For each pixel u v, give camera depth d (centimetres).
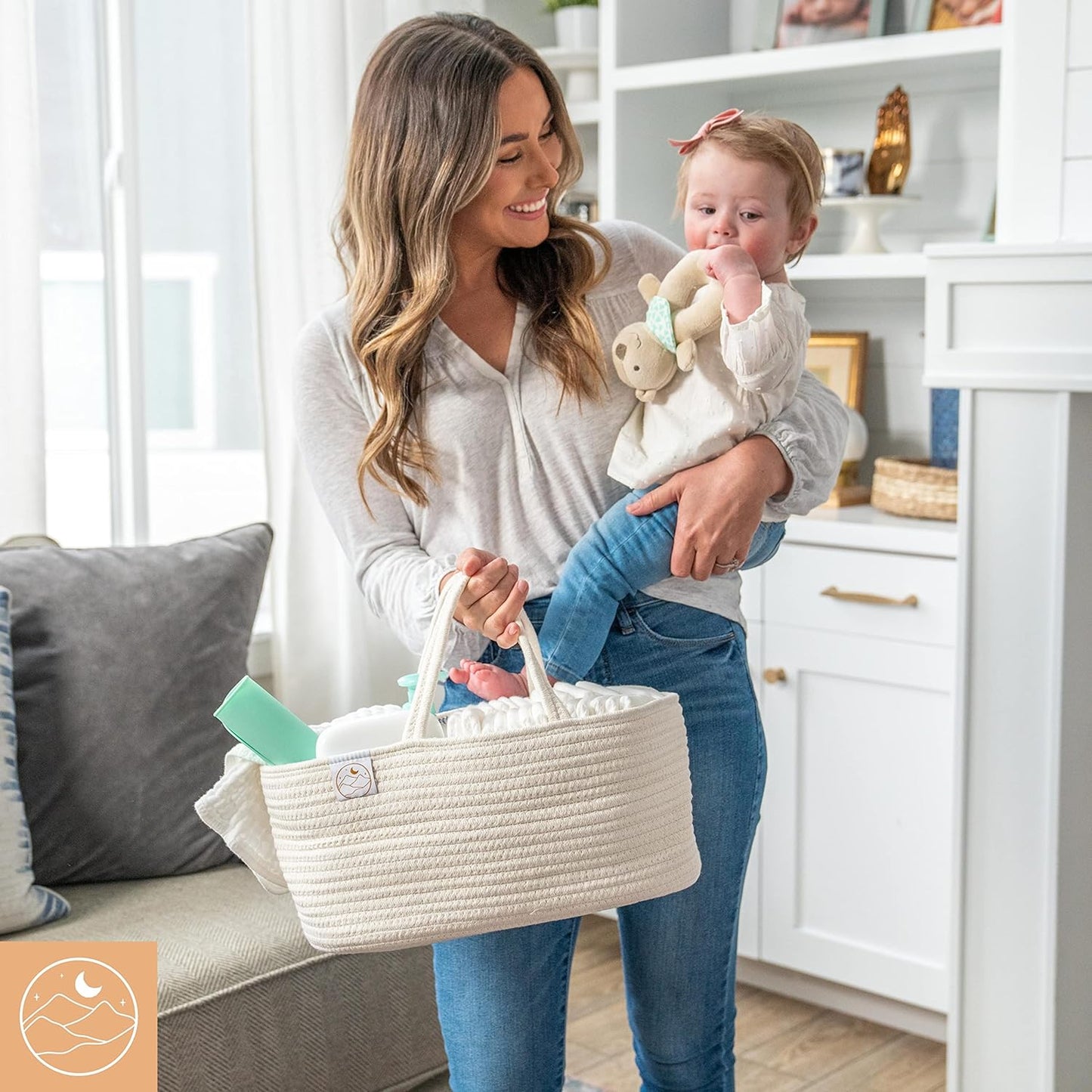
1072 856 229
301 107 281
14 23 238
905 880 264
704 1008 158
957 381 225
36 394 245
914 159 307
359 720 136
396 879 127
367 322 152
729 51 335
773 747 280
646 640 151
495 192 146
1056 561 220
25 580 226
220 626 236
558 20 322
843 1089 250
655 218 318
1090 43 220
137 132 278
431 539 159
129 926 203
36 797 219
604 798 126
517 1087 150
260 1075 193
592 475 155
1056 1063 229
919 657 257
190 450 297
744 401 148
